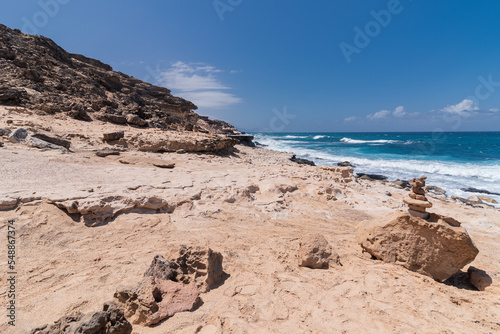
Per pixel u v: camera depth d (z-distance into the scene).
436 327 4.20
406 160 37.19
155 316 3.78
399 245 6.62
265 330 3.84
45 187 8.03
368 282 5.53
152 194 9.20
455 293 5.46
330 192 13.38
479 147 56.59
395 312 4.54
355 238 8.20
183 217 8.48
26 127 15.95
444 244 6.11
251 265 5.97
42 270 5.01
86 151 16.23
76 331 2.96
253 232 8.20
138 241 6.71
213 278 5.07
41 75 33.06
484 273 6.14
